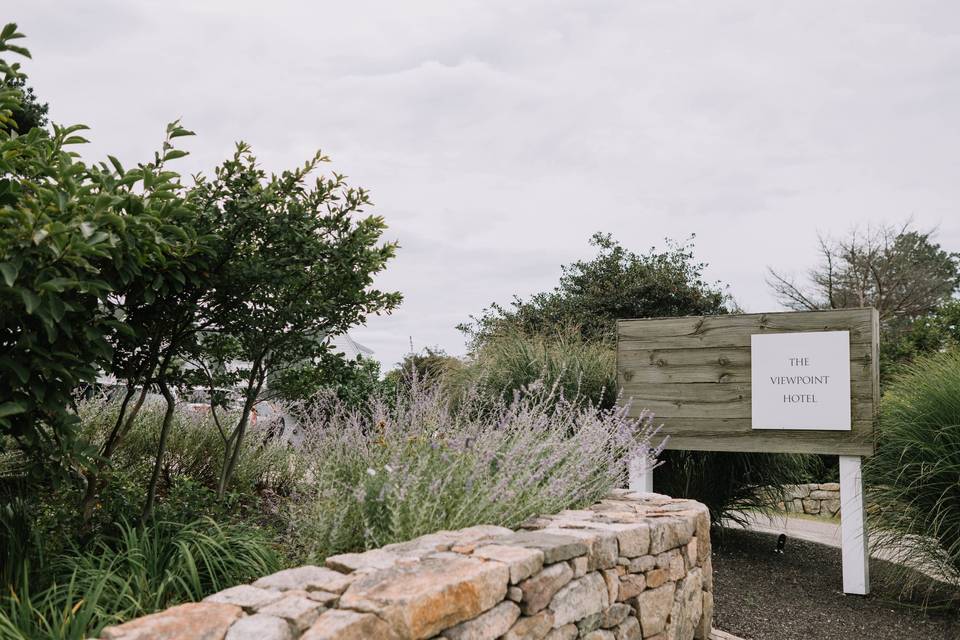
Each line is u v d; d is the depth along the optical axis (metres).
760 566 6.07
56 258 2.50
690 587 4.05
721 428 6.19
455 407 7.24
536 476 3.84
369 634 1.83
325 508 3.36
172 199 3.17
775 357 6.00
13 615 2.23
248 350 4.35
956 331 17.66
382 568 2.35
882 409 5.50
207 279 3.65
